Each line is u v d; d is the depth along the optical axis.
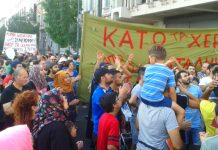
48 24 34.38
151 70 4.02
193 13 26.36
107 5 36.22
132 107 5.81
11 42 20.75
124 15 30.25
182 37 8.48
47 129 3.92
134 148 5.68
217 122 3.83
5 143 2.69
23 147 2.76
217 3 21.83
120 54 8.13
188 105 5.70
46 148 3.90
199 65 8.61
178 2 24.08
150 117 3.96
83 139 8.07
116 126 4.46
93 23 8.03
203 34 8.56
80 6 32.84
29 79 6.95
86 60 8.04
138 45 8.23
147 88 4.01
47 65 9.67
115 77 5.86
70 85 7.50
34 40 21.22
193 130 6.36
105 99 4.57
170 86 4.05
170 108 3.96
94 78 5.97
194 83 7.15
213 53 8.64
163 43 8.38
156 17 29.91
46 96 4.04
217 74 5.78
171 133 3.88
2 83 9.68
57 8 33.06
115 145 4.41
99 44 8.05
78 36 27.80
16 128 2.86
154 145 3.96
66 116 4.15
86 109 10.88
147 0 28.31
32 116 3.88
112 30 8.12
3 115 5.02
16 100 3.87
